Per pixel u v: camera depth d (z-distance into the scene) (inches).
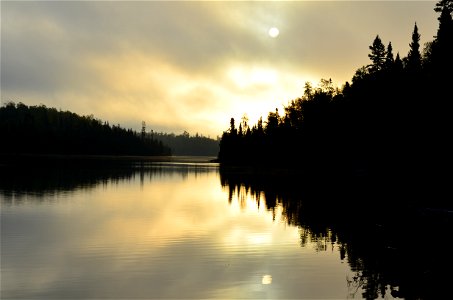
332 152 3929.6
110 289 639.1
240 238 1007.0
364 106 3161.9
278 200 1866.4
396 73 2755.9
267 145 5748.0
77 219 1230.3
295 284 669.3
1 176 2714.1
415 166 2186.3
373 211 1520.7
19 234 1007.0
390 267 763.4
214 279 688.4
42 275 700.7
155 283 666.2
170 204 1653.5
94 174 3267.7
